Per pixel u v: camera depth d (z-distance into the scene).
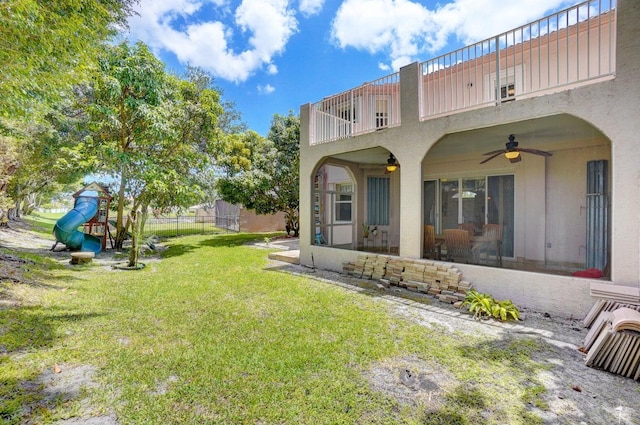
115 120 10.55
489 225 8.20
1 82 3.93
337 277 7.62
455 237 7.73
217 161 15.30
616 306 4.12
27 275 6.41
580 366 3.35
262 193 16.44
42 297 5.27
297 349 3.70
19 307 4.69
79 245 11.00
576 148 7.64
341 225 11.60
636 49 4.23
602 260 6.41
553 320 4.69
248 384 2.96
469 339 4.03
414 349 3.73
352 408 2.64
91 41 5.16
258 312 5.01
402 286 6.55
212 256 10.98
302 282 7.06
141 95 11.13
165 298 5.69
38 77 4.33
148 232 18.95
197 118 12.45
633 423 2.46
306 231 9.26
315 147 9.04
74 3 4.38
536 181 8.23
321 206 12.74
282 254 10.43
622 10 4.33
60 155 12.27
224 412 2.57
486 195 9.11
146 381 2.98
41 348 3.55
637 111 4.20
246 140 19.02
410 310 5.17
